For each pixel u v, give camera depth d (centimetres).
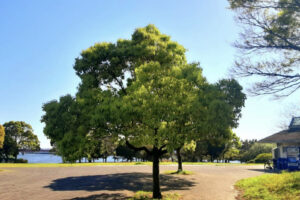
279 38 1292
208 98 1049
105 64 1234
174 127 1054
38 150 7512
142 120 1079
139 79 1101
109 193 1333
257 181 1622
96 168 2791
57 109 1049
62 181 1775
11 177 2019
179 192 1361
